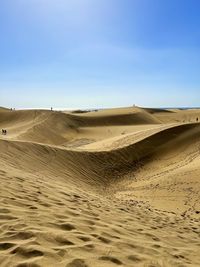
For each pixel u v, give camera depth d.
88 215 6.20
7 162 15.20
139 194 17.84
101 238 4.73
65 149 24.77
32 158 19.64
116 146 31.91
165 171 25.67
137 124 74.88
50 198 7.05
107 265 3.77
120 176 25.44
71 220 5.42
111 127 68.44
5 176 8.35
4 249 3.78
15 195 6.45
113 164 27.19
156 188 18.69
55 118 67.75
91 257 3.90
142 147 32.12
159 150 32.31
